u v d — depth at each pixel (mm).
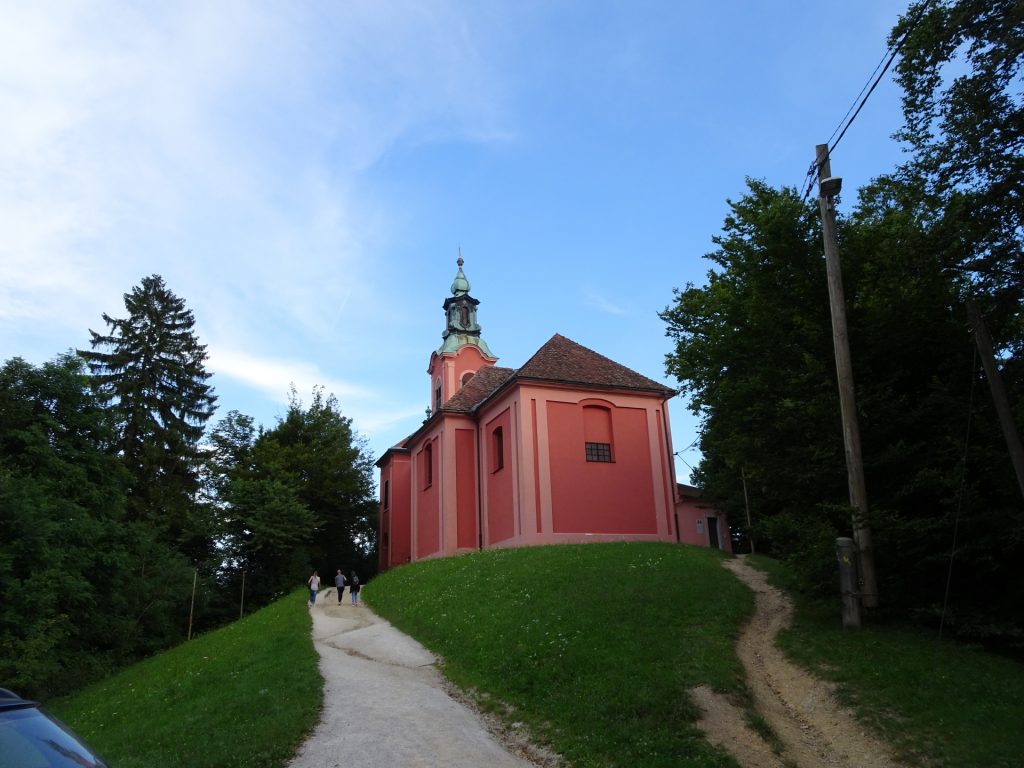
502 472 30281
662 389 31578
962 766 7930
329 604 26828
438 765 9234
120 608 29375
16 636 21672
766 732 9250
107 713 14383
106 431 28969
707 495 30406
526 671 12398
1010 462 11922
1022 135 12125
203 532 39750
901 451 12977
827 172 13977
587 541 27875
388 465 48281
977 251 13062
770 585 17547
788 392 14797
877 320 13672
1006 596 11961
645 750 8797
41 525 22953
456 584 21234
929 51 12180
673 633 13016
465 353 49188
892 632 12008
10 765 4316
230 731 10617
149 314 43719
